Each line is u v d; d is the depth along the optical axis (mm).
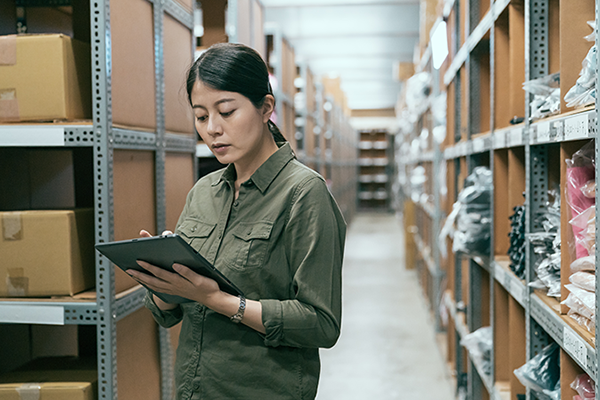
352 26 9219
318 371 1303
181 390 1258
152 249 1069
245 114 1149
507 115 2199
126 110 1874
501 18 2168
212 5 3676
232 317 1146
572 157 1425
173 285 1146
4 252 1763
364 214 17484
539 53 1691
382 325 4820
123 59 1850
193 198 1385
